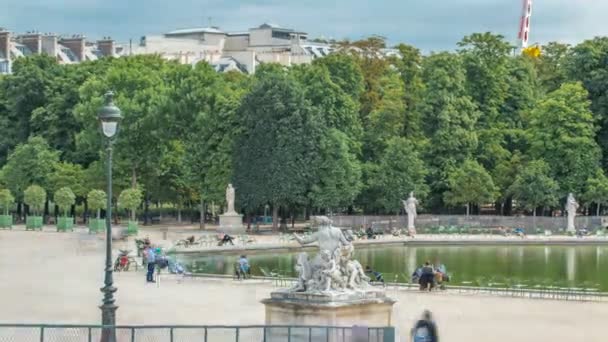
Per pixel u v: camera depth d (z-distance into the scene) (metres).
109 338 36.94
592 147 160.38
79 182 150.00
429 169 156.38
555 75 184.50
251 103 138.50
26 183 153.88
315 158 137.25
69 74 165.50
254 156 138.00
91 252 100.88
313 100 144.12
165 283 75.50
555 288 75.56
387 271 94.31
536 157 161.38
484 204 163.62
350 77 158.25
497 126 166.50
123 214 175.62
